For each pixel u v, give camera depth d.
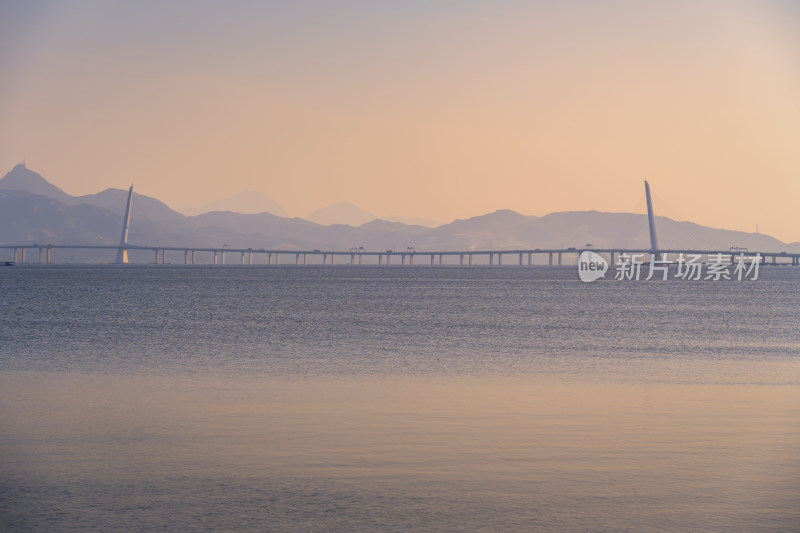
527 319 72.25
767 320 73.38
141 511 14.62
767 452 19.16
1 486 16.16
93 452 19.02
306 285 167.75
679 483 16.41
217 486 16.12
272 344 47.72
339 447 19.55
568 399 27.31
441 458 18.41
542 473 17.12
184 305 92.62
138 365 37.09
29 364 37.38
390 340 50.78
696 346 48.12
